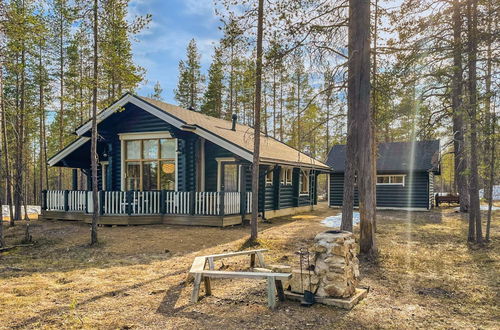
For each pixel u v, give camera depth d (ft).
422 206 74.54
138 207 44.96
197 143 49.26
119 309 16.78
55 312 16.35
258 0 31.35
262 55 30.58
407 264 25.73
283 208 60.85
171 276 22.59
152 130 50.16
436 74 33.94
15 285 20.67
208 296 18.62
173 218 45.03
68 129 94.58
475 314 16.24
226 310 16.57
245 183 47.50
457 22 33.37
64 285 20.70
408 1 33.22
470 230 34.71
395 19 34.55
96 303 17.61
